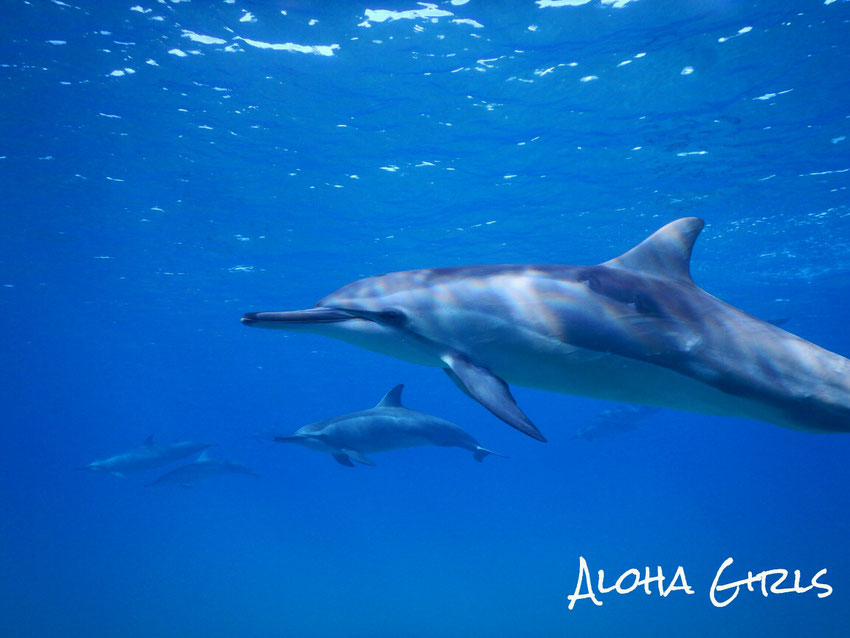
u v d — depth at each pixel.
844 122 13.09
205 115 12.35
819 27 9.98
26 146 13.44
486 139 13.51
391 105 12.13
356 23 9.78
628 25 9.88
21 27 9.72
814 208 18.05
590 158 14.48
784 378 3.57
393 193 16.12
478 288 4.07
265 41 10.19
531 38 10.18
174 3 9.30
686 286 4.08
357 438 11.12
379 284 4.37
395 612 20.27
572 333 3.76
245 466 18.48
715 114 12.66
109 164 14.32
